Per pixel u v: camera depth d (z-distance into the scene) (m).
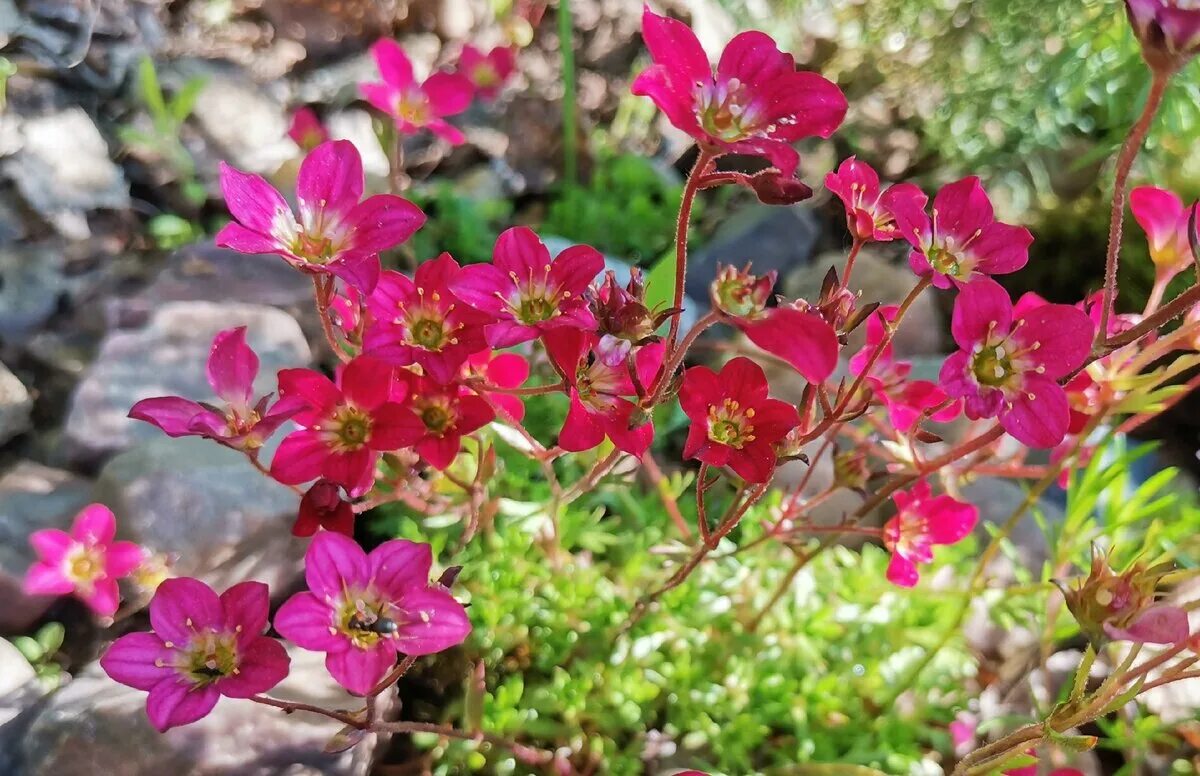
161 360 0.14
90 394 0.14
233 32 0.20
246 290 0.17
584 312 0.08
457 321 0.08
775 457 0.09
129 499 0.12
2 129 0.17
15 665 0.12
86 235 0.17
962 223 0.09
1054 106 0.20
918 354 0.18
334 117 0.20
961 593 0.12
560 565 0.13
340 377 0.09
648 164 0.22
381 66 0.15
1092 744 0.08
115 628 0.13
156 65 0.19
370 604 0.08
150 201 0.18
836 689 0.12
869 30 0.23
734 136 0.08
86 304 0.16
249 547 0.12
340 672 0.08
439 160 0.21
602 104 0.22
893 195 0.08
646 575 0.13
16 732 0.11
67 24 0.18
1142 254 0.19
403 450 0.10
